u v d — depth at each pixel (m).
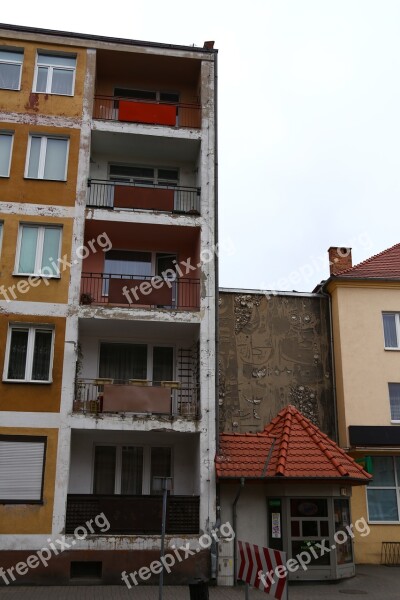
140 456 18.41
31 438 16.06
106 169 20.64
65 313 17.22
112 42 20.08
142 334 19.11
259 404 20.72
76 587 14.79
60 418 16.31
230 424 20.36
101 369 19.17
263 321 21.59
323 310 22.09
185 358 19.28
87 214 18.23
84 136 18.97
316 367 21.44
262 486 16.59
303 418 18.03
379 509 19.81
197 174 20.48
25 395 16.38
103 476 18.05
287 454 16.52
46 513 15.51
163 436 18.16
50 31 19.77
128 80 21.56
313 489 16.16
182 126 20.45
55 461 15.94
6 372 16.59
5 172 18.38
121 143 19.97
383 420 20.53
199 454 16.73
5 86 19.34
